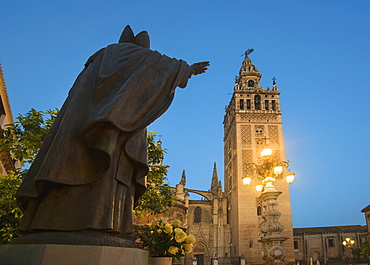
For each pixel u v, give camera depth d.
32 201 2.96
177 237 4.56
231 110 64.56
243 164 54.97
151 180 17.05
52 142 3.03
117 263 2.62
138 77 3.33
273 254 13.94
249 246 49.34
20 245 2.53
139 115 3.22
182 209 59.38
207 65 4.14
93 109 3.21
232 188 57.22
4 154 24.97
